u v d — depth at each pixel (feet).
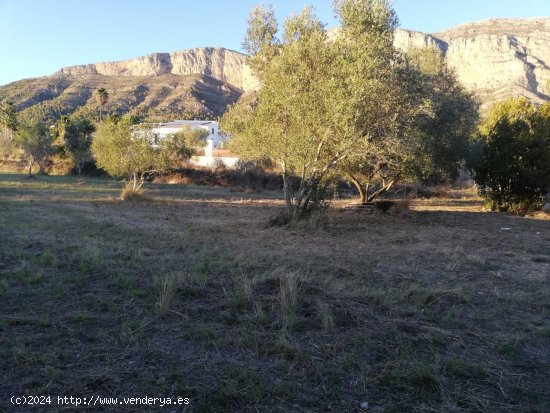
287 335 15.56
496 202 75.20
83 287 20.97
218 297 19.79
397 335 15.85
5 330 15.42
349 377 12.91
